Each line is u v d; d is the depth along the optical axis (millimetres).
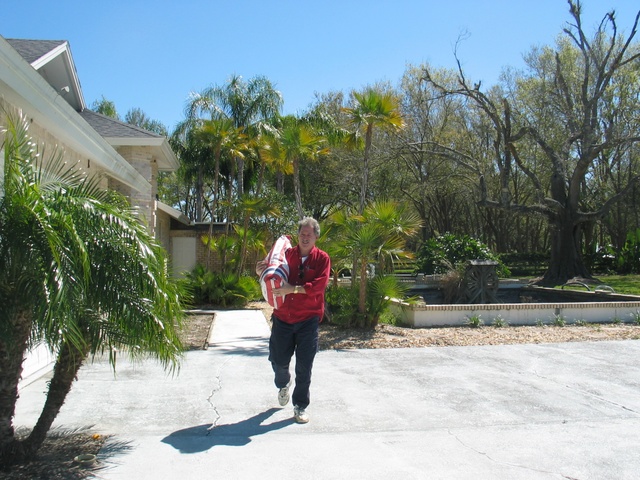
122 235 3590
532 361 7535
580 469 3891
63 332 3139
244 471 3785
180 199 49156
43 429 3836
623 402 5551
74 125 7125
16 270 3254
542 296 15773
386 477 3717
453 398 5652
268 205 17109
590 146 24500
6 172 3375
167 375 6484
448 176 31672
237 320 11992
